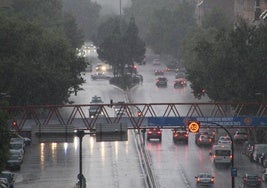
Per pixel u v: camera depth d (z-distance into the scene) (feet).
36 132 475.31
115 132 491.72
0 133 484.33
